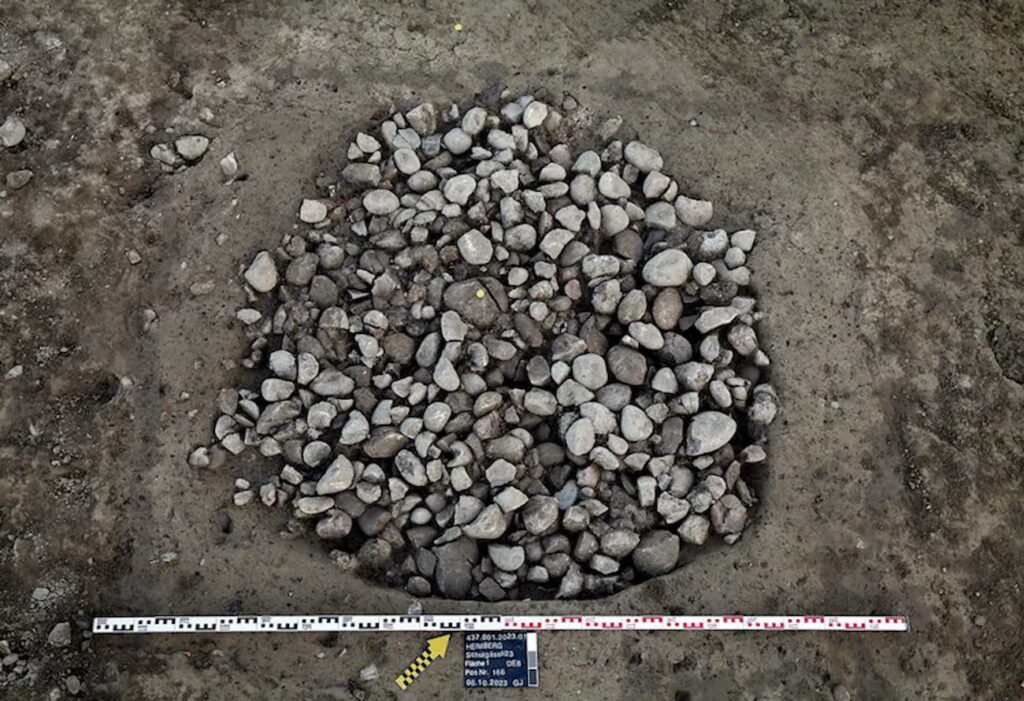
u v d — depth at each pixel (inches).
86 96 100.6
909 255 102.3
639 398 95.4
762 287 98.9
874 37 112.3
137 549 89.4
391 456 93.0
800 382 96.2
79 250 95.3
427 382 94.7
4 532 89.1
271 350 95.7
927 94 110.2
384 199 98.3
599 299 96.6
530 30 107.9
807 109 107.3
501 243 98.7
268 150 100.0
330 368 94.0
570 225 98.9
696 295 98.7
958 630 93.0
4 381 92.0
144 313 94.1
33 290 94.2
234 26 105.3
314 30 105.7
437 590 90.9
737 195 103.0
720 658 89.2
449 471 92.5
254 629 87.1
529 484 93.7
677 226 101.7
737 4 112.7
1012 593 95.2
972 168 107.7
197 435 91.8
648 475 93.4
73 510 89.8
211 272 95.6
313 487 91.0
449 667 87.4
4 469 90.3
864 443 95.4
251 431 91.6
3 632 87.2
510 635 88.1
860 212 102.6
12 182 96.3
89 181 97.3
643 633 89.0
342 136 102.3
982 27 115.5
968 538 95.1
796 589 91.4
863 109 108.1
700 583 91.0
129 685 85.7
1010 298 104.0
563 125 105.3
